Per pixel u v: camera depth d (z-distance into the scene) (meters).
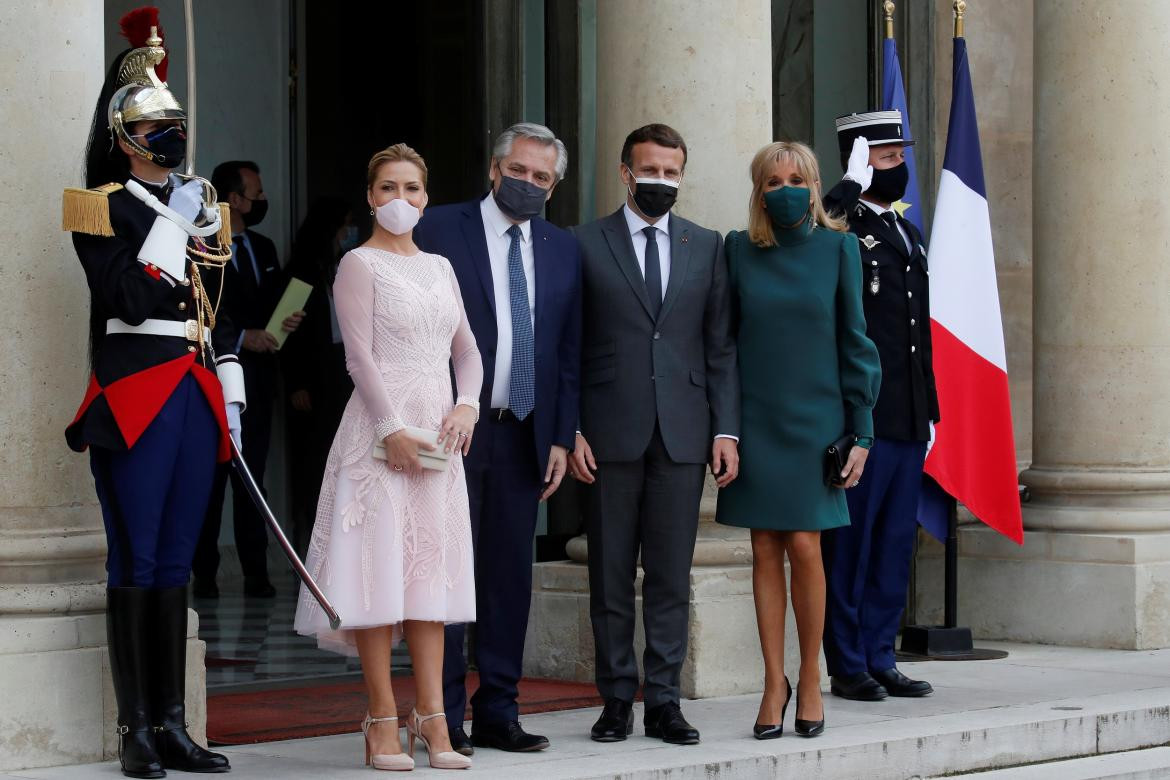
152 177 17.64
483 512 19.06
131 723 17.02
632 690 19.61
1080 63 29.05
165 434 17.17
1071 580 28.36
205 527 32.56
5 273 18.02
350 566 17.36
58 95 18.23
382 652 17.62
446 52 30.78
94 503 18.69
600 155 24.33
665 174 19.47
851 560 22.47
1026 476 29.55
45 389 18.22
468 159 30.38
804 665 19.75
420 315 17.72
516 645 19.14
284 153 33.56
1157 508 28.58
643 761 18.05
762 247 20.09
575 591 24.09
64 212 16.86
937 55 31.08
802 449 19.53
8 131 17.97
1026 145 31.75
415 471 17.58
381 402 17.36
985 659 26.72
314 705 22.03
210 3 32.47
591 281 19.64
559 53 27.94
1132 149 28.80
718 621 22.81
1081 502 28.92
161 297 16.92
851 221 23.20
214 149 32.69
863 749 19.19
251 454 32.25
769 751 18.64
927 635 26.89
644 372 19.52
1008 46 31.69
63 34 18.30
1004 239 31.50
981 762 20.20
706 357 19.97
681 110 23.59
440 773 17.38
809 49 30.84
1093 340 29.00
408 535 17.52
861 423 19.64
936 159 31.08
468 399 18.09
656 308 19.64
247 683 23.92
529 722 20.83
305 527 33.88
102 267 16.81
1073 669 25.52
